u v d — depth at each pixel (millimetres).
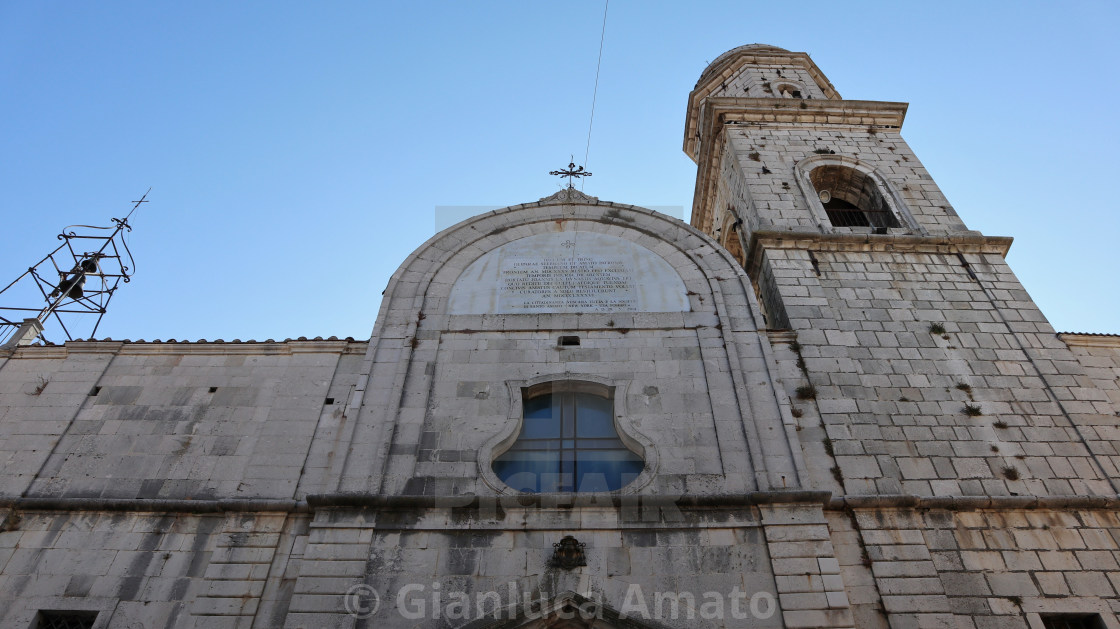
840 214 27703
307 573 14000
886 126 30344
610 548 14367
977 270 22328
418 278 21094
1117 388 18938
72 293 23938
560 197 24172
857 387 18250
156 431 17609
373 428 16781
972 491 16031
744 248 27125
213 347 19531
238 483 16375
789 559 14156
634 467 16594
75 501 15805
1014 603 14102
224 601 14281
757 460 15930
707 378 17859
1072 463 16672
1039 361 19172
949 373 18750
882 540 14922
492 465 16469
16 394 18531
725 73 37094
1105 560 14805
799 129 30078
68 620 14414
